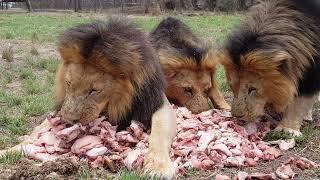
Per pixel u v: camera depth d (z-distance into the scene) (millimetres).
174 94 3355
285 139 3070
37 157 2602
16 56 6805
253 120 2994
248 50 2895
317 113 3850
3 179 2316
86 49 2525
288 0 3166
